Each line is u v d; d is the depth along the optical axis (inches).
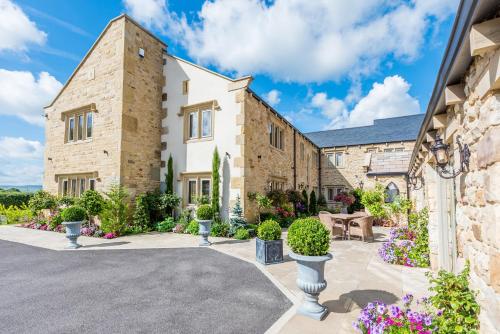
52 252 309.0
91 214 422.6
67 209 331.3
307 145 784.9
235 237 386.6
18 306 168.4
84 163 486.3
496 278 82.6
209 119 470.6
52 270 241.6
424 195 283.1
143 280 214.8
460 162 127.9
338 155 888.9
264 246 259.6
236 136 433.7
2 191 770.2
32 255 295.3
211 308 165.2
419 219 309.3
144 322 147.9
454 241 163.6
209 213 343.9
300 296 182.7
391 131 888.3
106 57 473.7
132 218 443.8
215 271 237.8
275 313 158.1
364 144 834.2
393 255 259.6
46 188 553.6
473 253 112.1
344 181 863.1
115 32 465.1
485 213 93.0
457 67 105.6
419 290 186.5
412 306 158.7
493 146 82.4
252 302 173.6
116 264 259.4
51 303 172.6
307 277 151.7
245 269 243.6
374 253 303.9
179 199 469.4
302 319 148.6
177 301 175.5
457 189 145.0
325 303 169.0
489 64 81.7
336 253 304.2
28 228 495.5
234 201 426.3
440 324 112.9
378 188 559.5
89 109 494.9
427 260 243.9
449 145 159.3
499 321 80.7
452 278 123.7
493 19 74.7
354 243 367.2
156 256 289.3
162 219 477.4
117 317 153.8
